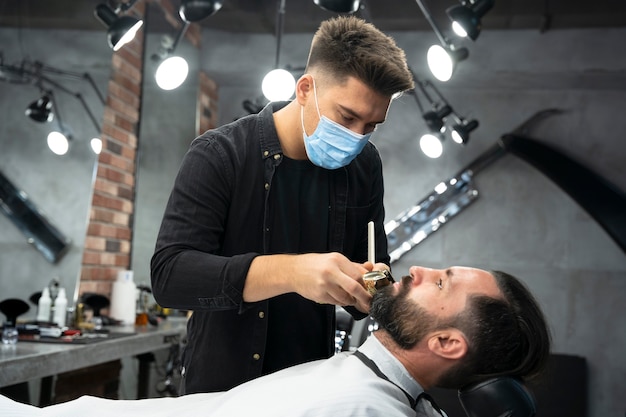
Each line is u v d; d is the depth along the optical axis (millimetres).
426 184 6449
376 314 1451
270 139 1656
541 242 6297
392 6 5668
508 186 6375
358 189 1773
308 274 1392
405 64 1589
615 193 6125
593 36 5805
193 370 1669
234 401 1399
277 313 1658
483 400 1331
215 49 6234
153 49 5359
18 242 3898
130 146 5012
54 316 3951
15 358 2676
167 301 1534
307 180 1699
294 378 1415
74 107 4355
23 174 3969
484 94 6457
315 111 1580
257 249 1654
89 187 4488
